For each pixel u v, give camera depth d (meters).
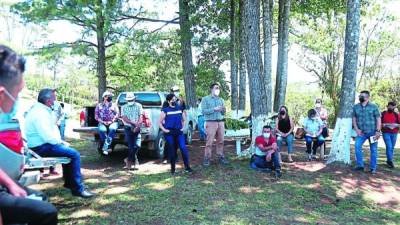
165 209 5.71
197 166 8.55
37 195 2.39
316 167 8.58
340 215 6.07
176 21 14.79
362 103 8.52
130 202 5.99
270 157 7.89
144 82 19.44
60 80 34.75
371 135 8.44
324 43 26.70
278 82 16.52
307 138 9.51
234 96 16.80
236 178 7.56
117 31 13.93
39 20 12.23
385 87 30.38
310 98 33.91
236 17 17.64
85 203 5.87
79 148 11.55
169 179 7.43
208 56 19.67
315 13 19.41
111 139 8.84
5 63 2.03
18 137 2.43
